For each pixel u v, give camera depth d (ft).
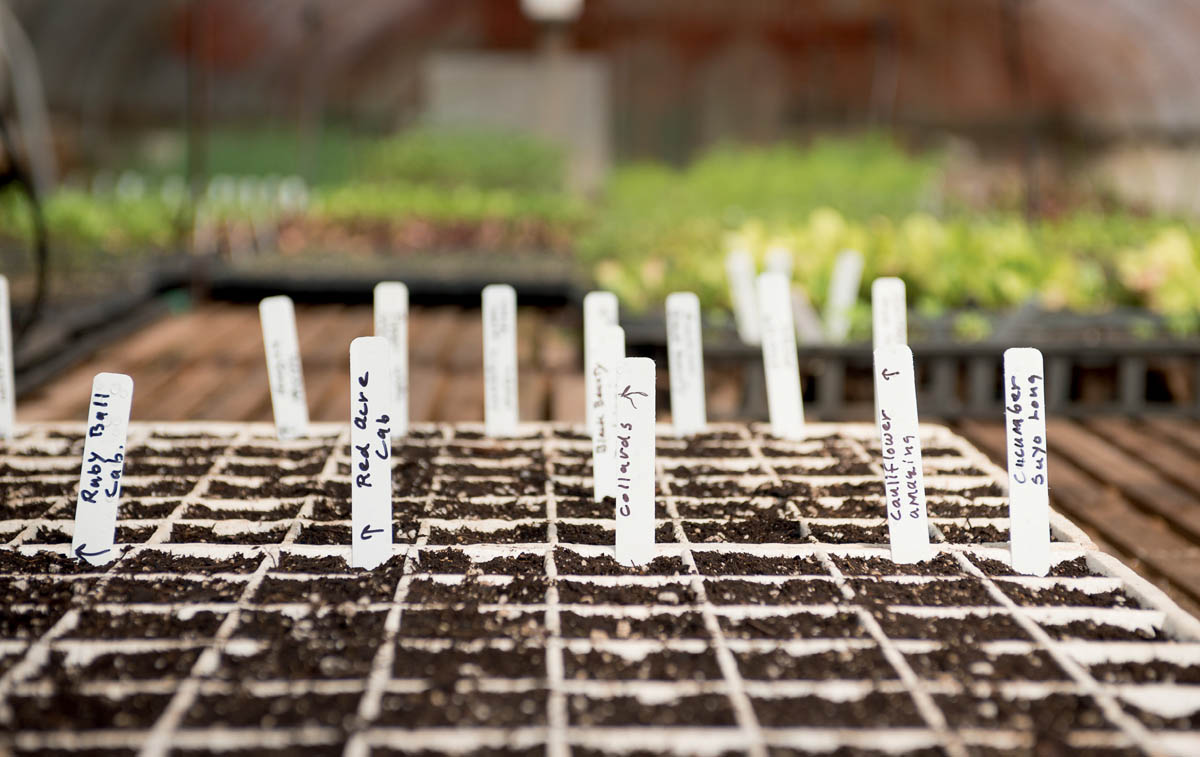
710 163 12.22
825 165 10.78
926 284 4.90
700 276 4.94
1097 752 2.01
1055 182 13.47
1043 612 2.34
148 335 5.88
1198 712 2.13
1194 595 2.78
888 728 2.05
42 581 2.39
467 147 11.97
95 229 7.48
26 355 4.76
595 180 15.96
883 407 2.54
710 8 15.25
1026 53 14.40
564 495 2.84
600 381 2.79
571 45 16.94
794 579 2.43
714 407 4.40
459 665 2.17
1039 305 4.53
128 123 12.67
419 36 15.84
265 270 7.63
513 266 8.09
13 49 9.37
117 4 10.68
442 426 3.30
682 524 2.69
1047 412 4.24
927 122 16.83
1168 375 4.60
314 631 2.25
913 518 2.53
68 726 2.03
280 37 13.50
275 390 3.16
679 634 2.26
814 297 4.87
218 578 2.41
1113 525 3.16
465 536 2.61
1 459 2.97
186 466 2.97
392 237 8.91
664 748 2.02
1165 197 14.10
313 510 2.72
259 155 13.00
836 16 15.31
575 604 2.34
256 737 2.00
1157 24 12.02
